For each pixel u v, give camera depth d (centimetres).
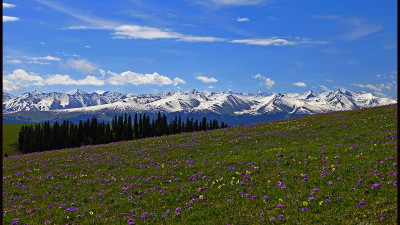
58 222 1948
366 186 1783
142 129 13888
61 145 12438
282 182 2177
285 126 5434
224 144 4528
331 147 3184
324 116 5881
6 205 2481
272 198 1881
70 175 3628
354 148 2961
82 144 12825
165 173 3147
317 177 2150
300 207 1645
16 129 17400
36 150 12231
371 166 2188
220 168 3006
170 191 2441
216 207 1852
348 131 4016
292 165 2661
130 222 1777
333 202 1628
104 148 5838
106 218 1927
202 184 2498
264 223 1506
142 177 3117
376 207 1451
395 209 1359
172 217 1808
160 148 4888
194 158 3819
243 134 5216
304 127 4916
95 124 13675
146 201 2247
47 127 14038
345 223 1349
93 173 3647
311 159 2764
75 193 2755
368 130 3831
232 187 2259
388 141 3041
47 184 3250
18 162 5025
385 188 1670
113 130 14150
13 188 3155
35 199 2653
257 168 2709
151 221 1789
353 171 2142
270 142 4147
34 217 2086
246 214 1670
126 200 2330
